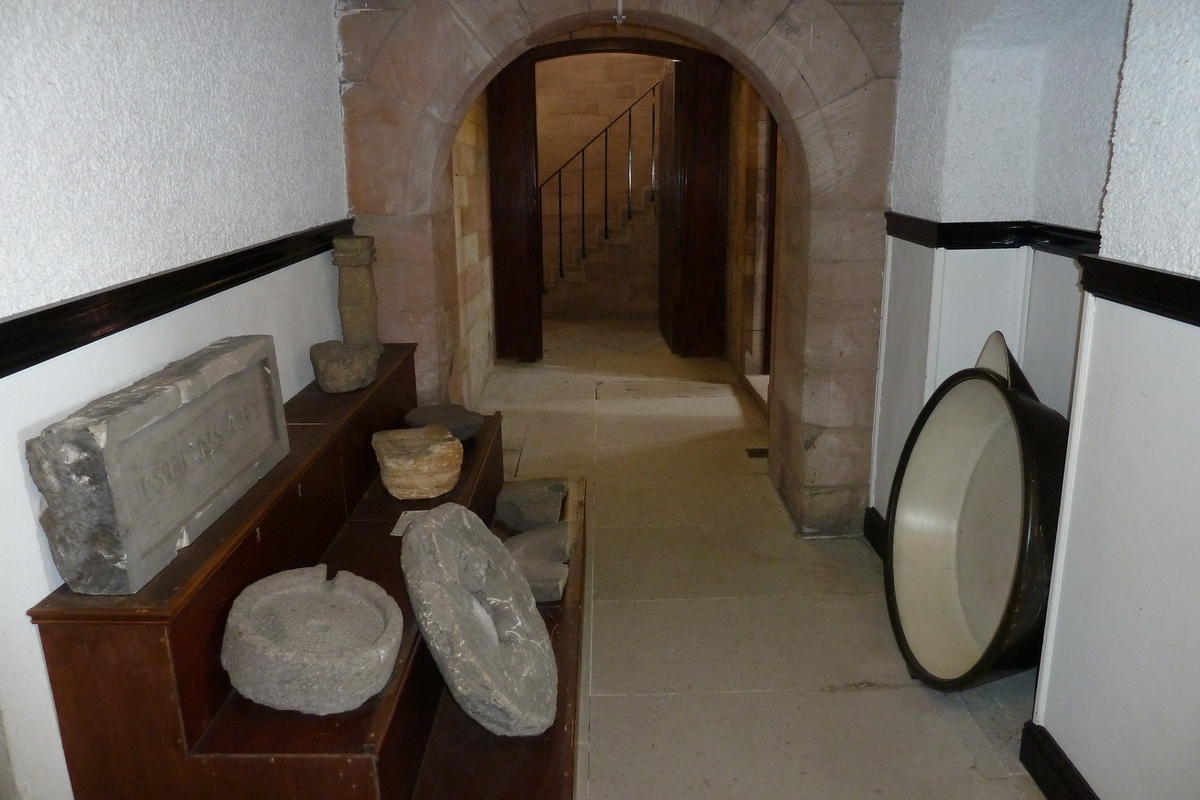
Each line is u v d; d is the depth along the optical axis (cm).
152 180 179
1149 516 166
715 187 627
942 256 275
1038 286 272
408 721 174
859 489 342
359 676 159
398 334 322
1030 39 255
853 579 310
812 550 334
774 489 395
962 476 270
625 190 852
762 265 558
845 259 319
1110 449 179
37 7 144
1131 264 167
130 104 171
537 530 268
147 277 172
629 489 398
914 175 292
